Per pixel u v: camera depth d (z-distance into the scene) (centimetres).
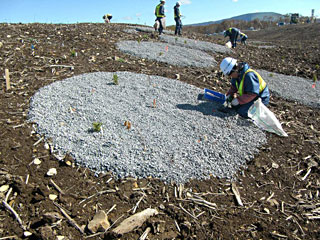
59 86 507
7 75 483
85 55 713
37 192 297
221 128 430
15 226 262
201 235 270
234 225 283
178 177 330
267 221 291
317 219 299
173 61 773
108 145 363
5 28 888
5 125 387
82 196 300
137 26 1383
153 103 486
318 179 358
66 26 1077
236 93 493
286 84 723
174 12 1261
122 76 591
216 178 342
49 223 267
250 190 332
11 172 315
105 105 458
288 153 403
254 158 383
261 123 443
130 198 303
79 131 386
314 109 596
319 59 994
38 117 409
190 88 568
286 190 338
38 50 693
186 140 392
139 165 337
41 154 345
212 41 1299
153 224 275
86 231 265
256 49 1197
